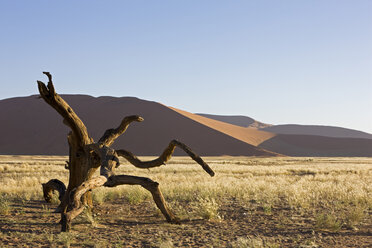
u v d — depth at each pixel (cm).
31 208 1177
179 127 13638
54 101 934
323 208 1172
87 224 895
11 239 724
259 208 1176
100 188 1611
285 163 6381
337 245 698
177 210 1123
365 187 1767
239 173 3534
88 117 14575
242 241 659
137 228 854
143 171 3500
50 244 684
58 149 13100
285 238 757
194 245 687
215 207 1046
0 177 2669
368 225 905
